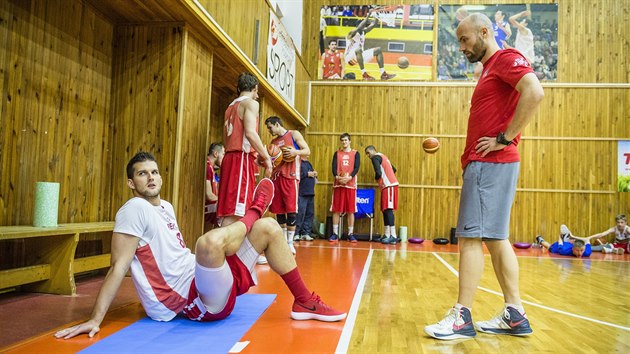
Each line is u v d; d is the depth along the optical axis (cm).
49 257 313
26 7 328
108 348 198
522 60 233
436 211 959
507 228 245
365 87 1009
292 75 828
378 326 253
